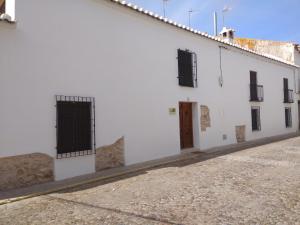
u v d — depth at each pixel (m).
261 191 5.49
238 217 4.20
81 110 7.48
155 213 4.42
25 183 6.30
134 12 8.94
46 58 6.78
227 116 13.12
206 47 12.13
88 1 7.75
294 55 20.66
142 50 9.23
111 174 7.24
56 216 4.44
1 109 6.00
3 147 6.00
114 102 8.27
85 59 7.60
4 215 4.57
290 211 4.41
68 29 7.26
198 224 3.97
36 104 6.55
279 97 17.91
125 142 8.51
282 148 11.38
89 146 7.61
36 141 6.52
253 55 15.39
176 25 10.26
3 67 6.06
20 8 6.37
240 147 12.08
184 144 11.09
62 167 6.96
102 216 4.37
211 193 5.40
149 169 7.93
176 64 10.49
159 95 9.73
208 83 12.09
